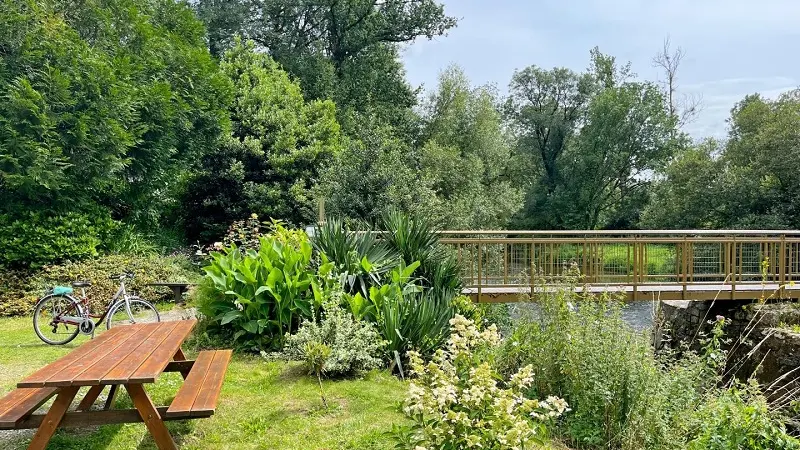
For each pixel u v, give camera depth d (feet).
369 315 17.99
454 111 74.79
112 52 36.09
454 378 9.20
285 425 11.84
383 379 15.29
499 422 7.99
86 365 9.20
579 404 13.26
